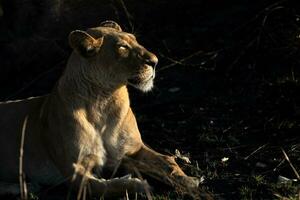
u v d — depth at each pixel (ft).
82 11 48.70
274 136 38.58
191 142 38.86
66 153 33.40
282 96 41.83
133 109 43.65
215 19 51.55
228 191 32.89
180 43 49.73
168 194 32.19
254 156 36.65
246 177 34.24
